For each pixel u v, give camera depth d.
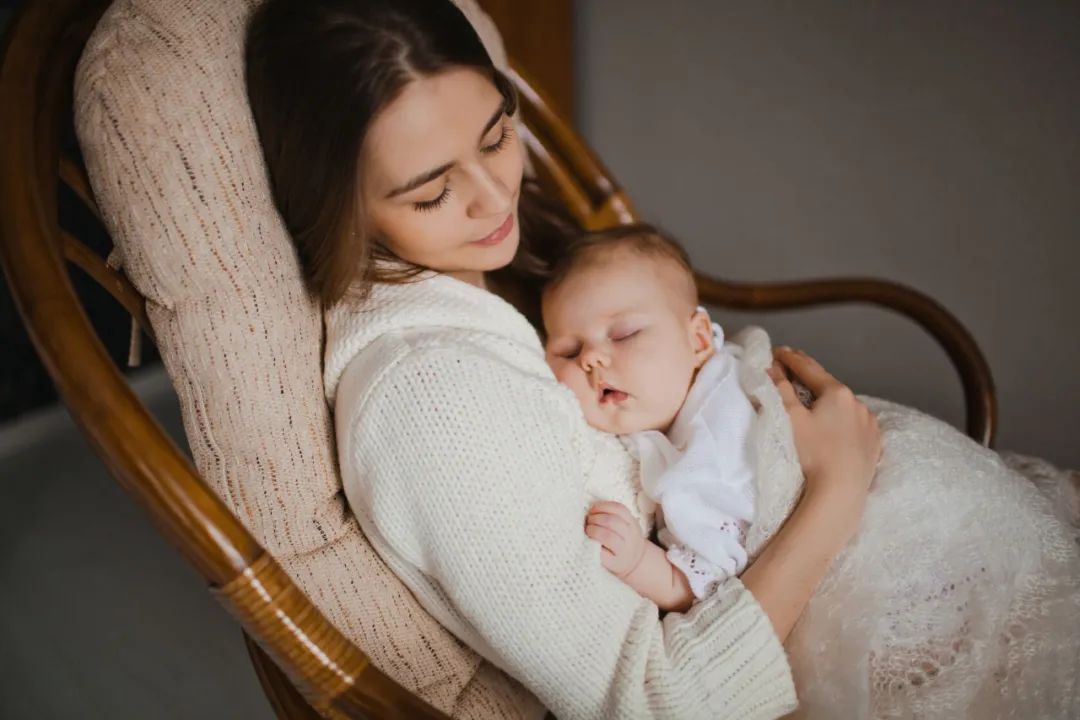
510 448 0.81
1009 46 1.73
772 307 1.40
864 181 1.93
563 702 0.83
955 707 0.93
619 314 1.03
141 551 1.80
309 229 0.88
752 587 0.92
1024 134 1.76
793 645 0.96
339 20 0.80
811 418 1.04
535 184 1.26
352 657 0.77
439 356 0.82
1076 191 1.74
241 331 0.84
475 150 0.86
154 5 0.83
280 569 0.75
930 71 1.81
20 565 1.78
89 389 0.71
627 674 0.82
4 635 1.62
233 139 0.84
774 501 0.98
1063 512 1.16
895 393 2.00
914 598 0.96
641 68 2.10
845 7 1.86
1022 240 1.81
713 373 1.04
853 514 0.98
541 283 1.19
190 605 1.66
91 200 0.88
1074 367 1.81
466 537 0.80
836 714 0.91
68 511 1.91
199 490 0.72
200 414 0.85
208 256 0.82
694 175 2.11
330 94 0.81
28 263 0.73
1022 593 1.00
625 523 0.91
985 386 1.34
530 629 0.81
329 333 0.92
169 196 0.80
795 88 1.95
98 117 0.79
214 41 0.84
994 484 1.03
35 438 2.09
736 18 1.97
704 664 0.85
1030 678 0.96
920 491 1.00
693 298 1.09
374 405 0.82
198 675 1.51
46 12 0.83
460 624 0.90
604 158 2.20
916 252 1.92
